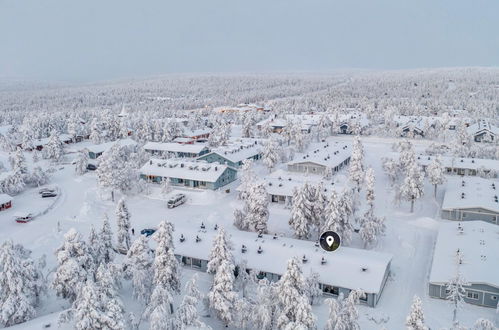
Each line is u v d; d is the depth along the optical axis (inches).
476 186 3373.5
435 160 3469.5
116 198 3624.5
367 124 6761.8
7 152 5659.5
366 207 3307.1
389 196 3533.5
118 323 1498.5
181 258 2429.9
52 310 1968.5
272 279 2199.8
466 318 1898.4
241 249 2340.1
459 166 4067.4
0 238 2881.4
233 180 4077.3
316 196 2664.9
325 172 3956.7
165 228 1898.4
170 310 1806.1
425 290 2149.4
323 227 2504.9
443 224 2696.9
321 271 2124.8
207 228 2721.5
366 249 2578.7
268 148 4266.7
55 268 2306.8
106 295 1606.8
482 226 2551.7
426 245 2667.3
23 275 1797.5
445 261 2177.7
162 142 5871.1
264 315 1601.9
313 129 6210.6
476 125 6225.4
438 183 3444.9
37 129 6279.5
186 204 3501.5
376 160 4690.0
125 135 6190.9
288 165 4315.9
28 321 1718.8
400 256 2522.1
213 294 1761.8
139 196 3676.2
